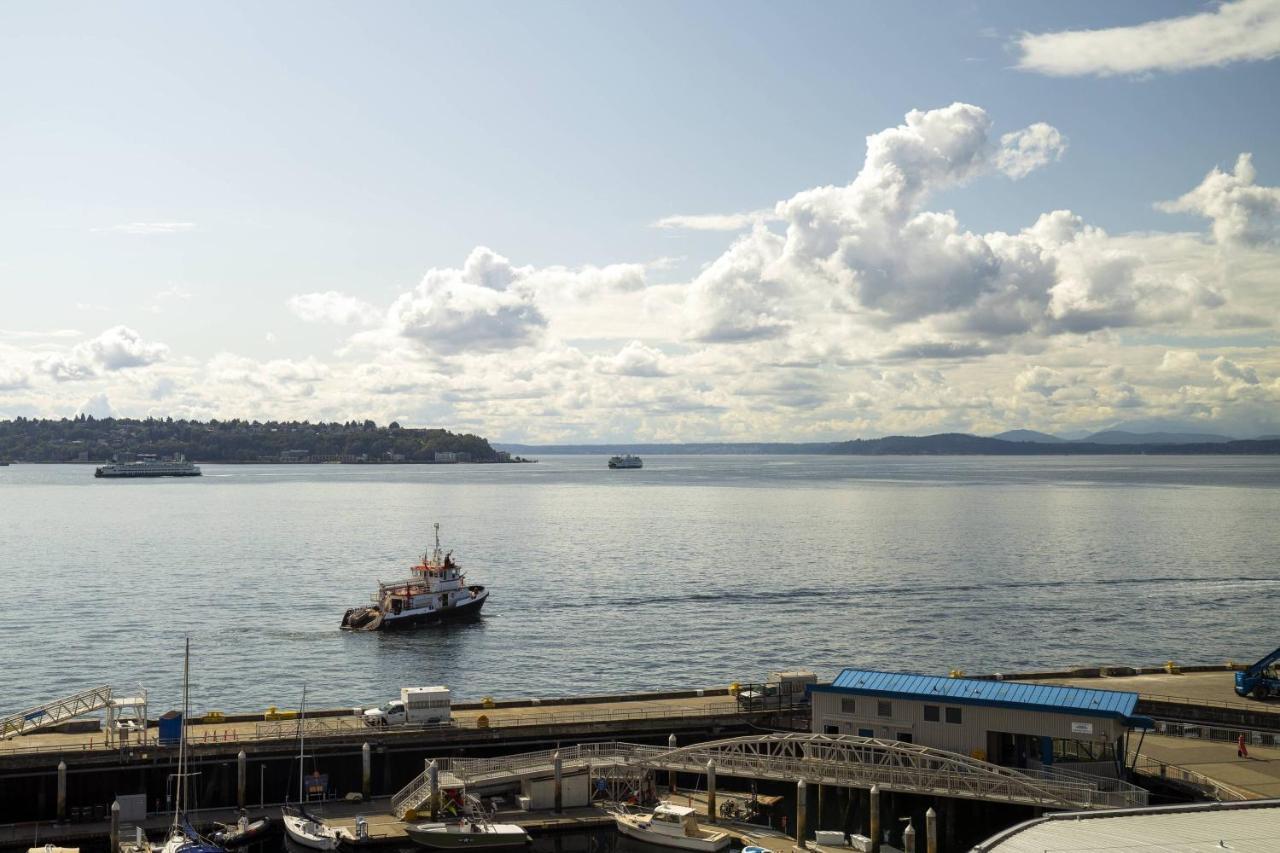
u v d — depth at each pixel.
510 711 102.94
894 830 81.81
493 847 79.94
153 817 85.00
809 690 89.75
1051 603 187.25
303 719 95.62
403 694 97.56
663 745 98.81
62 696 127.62
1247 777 84.62
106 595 196.88
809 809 84.06
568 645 155.75
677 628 166.88
